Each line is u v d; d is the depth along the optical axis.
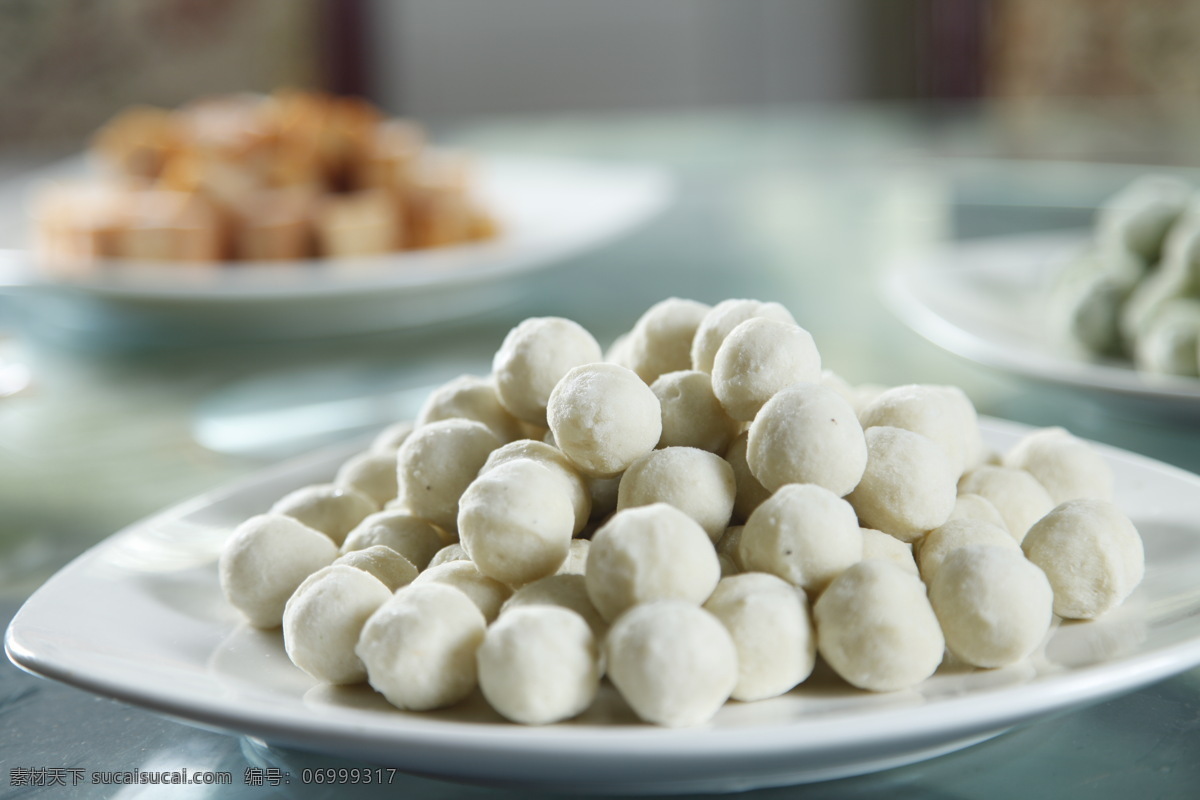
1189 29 1.94
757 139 1.43
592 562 0.31
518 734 0.27
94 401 0.56
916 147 1.28
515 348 0.36
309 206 0.77
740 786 0.29
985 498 0.36
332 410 0.53
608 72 2.88
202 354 0.65
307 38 2.43
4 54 2.10
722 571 0.33
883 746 0.28
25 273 0.66
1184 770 0.30
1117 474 0.40
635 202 0.84
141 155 0.88
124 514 0.44
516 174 0.99
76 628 0.33
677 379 0.35
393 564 0.34
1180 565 0.36
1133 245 0.57
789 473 0.33
